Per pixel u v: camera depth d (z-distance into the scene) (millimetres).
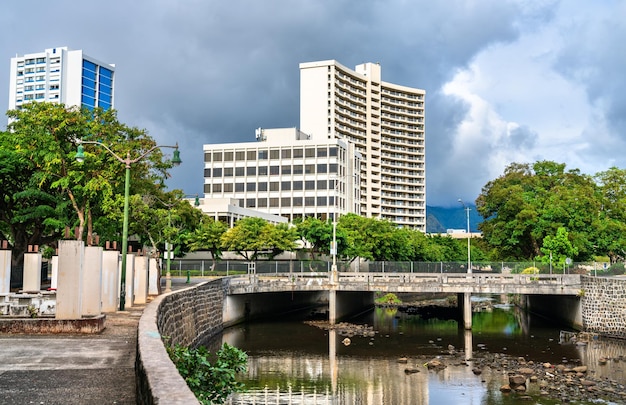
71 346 16062
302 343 43844
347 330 50938
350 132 166125
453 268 61219
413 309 71875
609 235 74375
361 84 175000
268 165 131000
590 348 42594
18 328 18297
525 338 47469
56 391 10828
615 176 87312
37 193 45250
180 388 6473
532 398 28375
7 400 10125
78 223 48531
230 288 50031
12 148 47594
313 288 55188
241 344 43000
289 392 29219
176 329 30281
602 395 28922
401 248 89438
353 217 89688
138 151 48594
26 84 195000
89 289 20266
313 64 162500
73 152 44812
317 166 128375
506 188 81375
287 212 128875
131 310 27438
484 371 34656
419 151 185625
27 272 28922
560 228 69562
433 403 27453
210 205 98062
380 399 28062
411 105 187000
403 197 178250
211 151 134500
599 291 49125
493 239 80812
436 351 41125
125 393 10688
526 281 54469
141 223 49188
